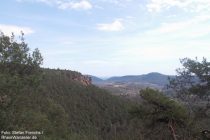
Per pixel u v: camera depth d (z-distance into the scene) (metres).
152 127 14.74
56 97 151.62
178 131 14.40
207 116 18.33
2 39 16.66
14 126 15.51
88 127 140.50
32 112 18.61
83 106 165.12
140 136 15.99
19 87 15.77
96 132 134.25
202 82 19.83
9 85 15.23
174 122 14.28
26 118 17.12
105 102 176.38
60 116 34.91
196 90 19.53
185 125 14.49
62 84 176.38
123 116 156.75
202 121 17.23
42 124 21.61
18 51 16.91
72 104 157.88
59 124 33.88
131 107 14.74
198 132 14.61
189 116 14.90
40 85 18.16
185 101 19.62
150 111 14.29
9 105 15.27
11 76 16.14
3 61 16.52
